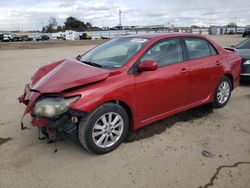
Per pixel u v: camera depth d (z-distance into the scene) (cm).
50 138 332
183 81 436
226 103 558
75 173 322
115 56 409
